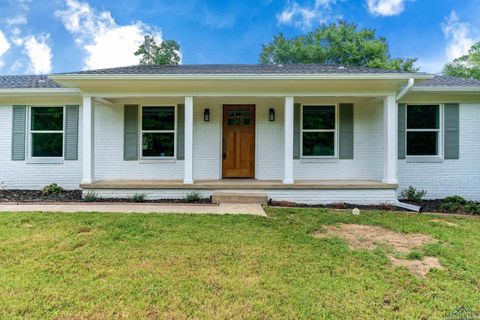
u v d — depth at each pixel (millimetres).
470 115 7945
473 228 4965
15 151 8312
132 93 7160
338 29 25484
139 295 2643
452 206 6707
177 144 8359
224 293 2709
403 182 7969
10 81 8977
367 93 7113
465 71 20688
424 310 2504
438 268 3334
